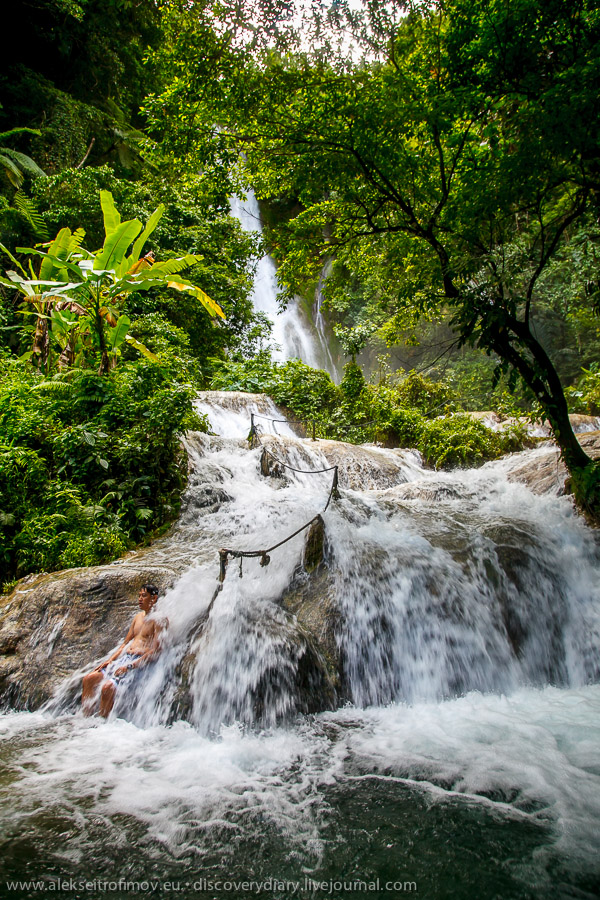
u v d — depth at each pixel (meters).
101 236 15.62
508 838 2.70
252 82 5.96
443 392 16.17
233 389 13.95
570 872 2.45
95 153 21.66
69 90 22.06
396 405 14.92
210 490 7.73
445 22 5.99
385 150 6.08
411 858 2.56
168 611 4.75
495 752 3.60
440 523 6.54
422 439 12.89
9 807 2.99
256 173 7.34
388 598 5.03
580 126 5.01
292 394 13.88
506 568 5.59
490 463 10.53
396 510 7.05
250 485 8.28
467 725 4.07
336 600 4.94
